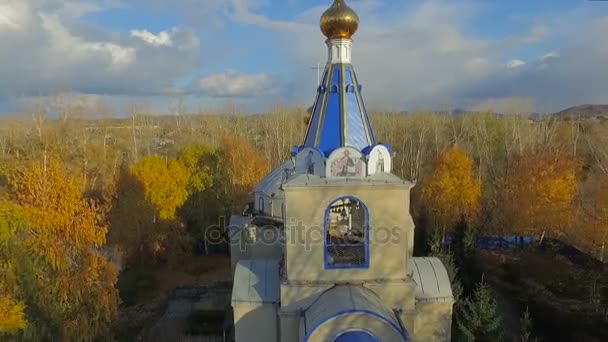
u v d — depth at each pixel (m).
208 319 30.58
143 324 30.67
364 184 17.91
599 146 63.19
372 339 15.51
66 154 63.94
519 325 27.62
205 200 47.28
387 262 18.55
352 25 19.03
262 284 19.91
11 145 74.38
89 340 23.72
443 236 39.31
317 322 16.22
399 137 78.50
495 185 54.50
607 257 38.16
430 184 44.91
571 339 25.44
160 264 43.84
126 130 97.94
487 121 77.50
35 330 23.02
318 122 19.20
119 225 41.66
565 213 41.16
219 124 95.88
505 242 45.38
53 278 24.12
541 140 70.00
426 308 19.89
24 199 25.38
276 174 31.44
